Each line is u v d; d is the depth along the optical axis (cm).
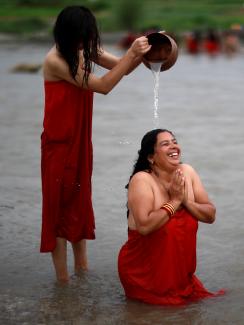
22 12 9569
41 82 3216
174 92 2730
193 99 2475
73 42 720
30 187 1173
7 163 1353
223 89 2855
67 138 743
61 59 727
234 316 668
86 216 778
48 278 785
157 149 714
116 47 5938
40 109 2198
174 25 7800
